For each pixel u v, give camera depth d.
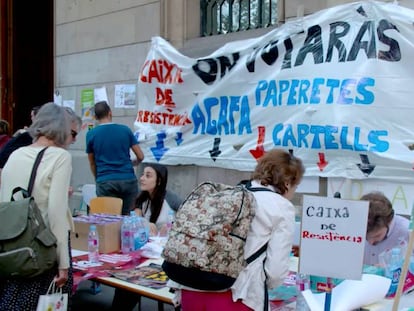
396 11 4.29
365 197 3.20
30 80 9.98
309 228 2.01
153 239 4.02
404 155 4.19
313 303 2.20
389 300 2.47
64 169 2.80
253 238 2.30
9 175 2.83
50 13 10.18
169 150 6.00
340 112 4.48
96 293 4.69
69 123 2.99
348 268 1.97
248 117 5.21
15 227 2.58
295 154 4.78
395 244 3.10
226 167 5.43
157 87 6.16
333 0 5.12
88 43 7.49
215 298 2.26
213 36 6.29
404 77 4.24
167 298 2.80
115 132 5.62
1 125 6.25
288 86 4.86
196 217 2.26
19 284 2.67
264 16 6.09
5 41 9.61
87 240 3.80
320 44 4.68
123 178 5.63
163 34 6.61
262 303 2.31
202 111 5.68
